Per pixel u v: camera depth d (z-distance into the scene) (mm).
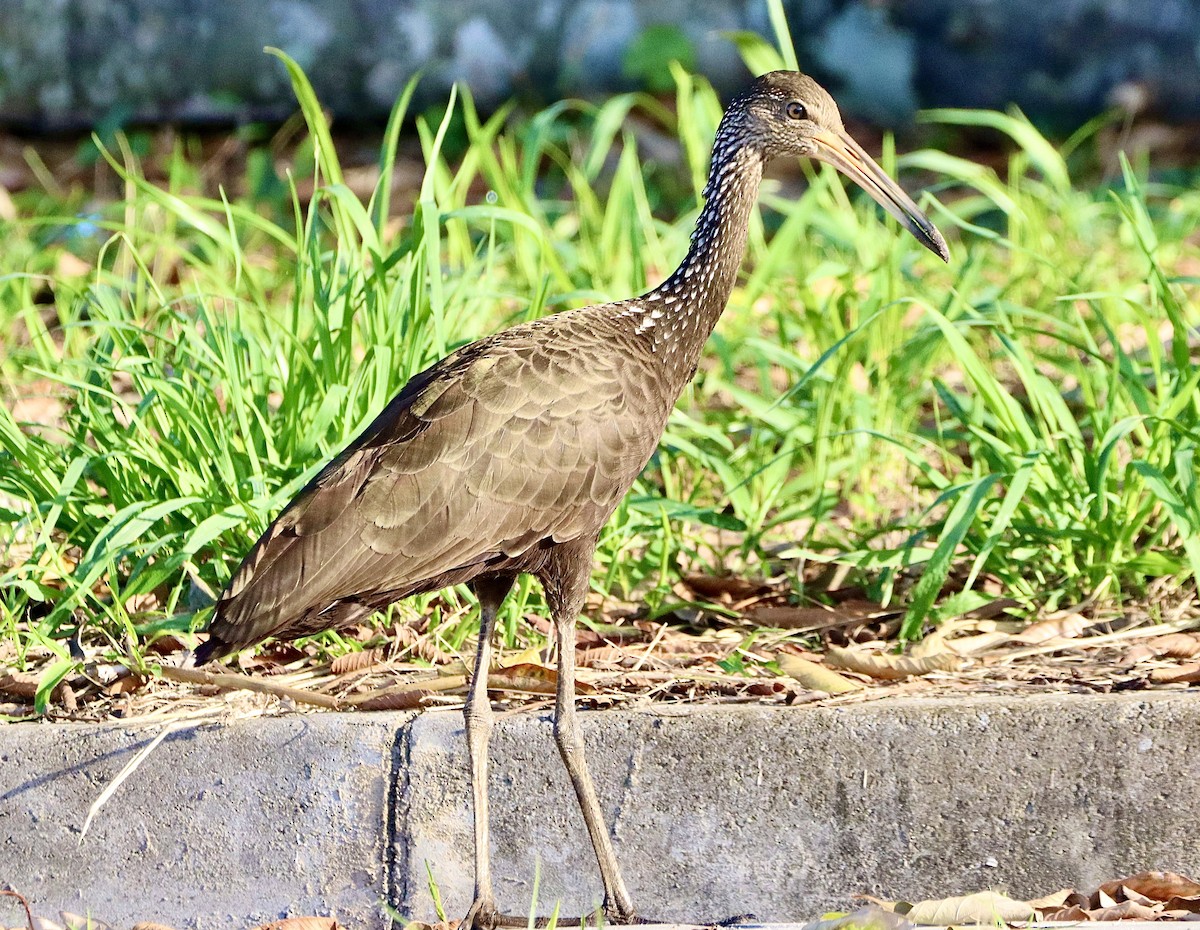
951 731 8164
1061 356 12133
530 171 13508
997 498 10477
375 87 20609
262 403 10766
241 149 20469
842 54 20734
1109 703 8133
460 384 8180
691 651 9734
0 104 20547
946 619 9977
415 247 10320
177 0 20281
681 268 9281
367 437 8211
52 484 10016
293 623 7805
